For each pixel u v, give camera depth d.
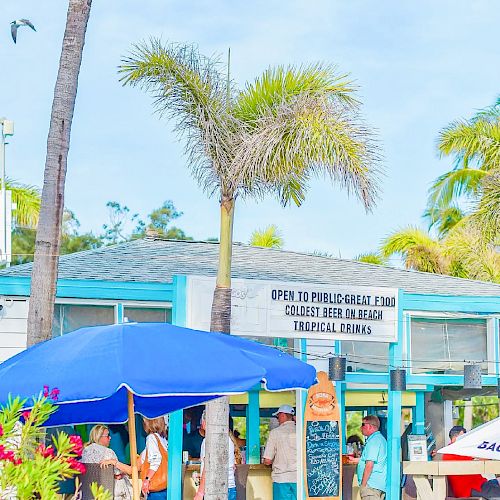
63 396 8.72
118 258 17.48
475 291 18.64
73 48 13.03
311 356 16.58
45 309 12.55
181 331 9.66
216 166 14.09
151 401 11.78
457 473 14.66
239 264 18.25
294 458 15.56
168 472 14.57
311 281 17.30
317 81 14.21
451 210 37.28
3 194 17.23
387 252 36.16
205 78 14.24
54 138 12.83
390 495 16.11
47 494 7.93
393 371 16.02
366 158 13.73
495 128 33.34
